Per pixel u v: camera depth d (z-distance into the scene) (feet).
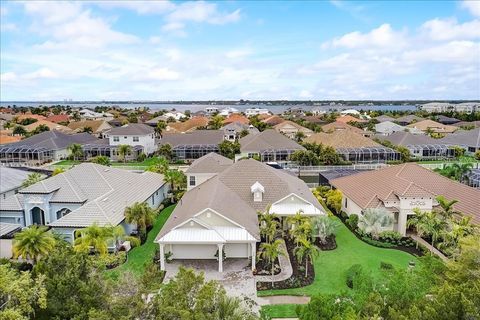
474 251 67.00
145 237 123.03
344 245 118.83
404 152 271.08
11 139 326.03
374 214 121.39
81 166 144.77
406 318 50.47
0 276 56.34
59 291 56.34
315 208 123.75
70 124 442.09
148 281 60.70
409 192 124.26
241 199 124.26
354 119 522.06
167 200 167.32
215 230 100.83
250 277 96.78
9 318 49.88
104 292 56.49
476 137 299.17
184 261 106.73
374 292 60.64
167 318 49.32
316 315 56.44
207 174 162.81
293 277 95.96
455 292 52.19
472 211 119.44
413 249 115.24
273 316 78.18
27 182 158.92
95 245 97.91
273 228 105.09
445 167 216.95
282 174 151.02
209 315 49.03
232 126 388.37
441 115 586.04
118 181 144.15
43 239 94.22
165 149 288.71
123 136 297.33
